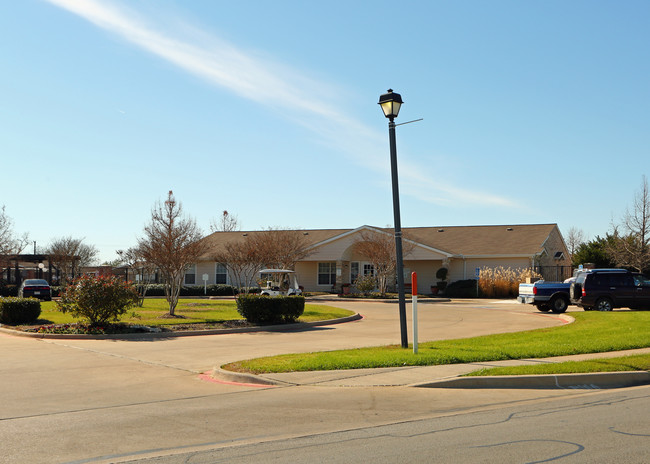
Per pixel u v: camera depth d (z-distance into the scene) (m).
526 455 6.40
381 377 11.07
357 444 6.96
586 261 44.25
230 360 13.87
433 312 28.77
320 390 10.25
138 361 13.87
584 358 12.79
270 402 9.41
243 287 44.81
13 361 13.90
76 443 7.13
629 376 11.19
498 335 17.34
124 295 20.28
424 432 7.50
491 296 39.53
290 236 43.53
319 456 6.48
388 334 19.69
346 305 34.06
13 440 7.25
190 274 47.53
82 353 15.18
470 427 7.73
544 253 42.62
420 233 47.25
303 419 8.32
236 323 21.61
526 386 10.65
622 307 25.30
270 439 7.27
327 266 46.34
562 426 7.73
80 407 9.20
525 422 7.99
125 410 8.96
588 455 6.38
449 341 16.09
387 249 40.31
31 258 47.31
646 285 24.39
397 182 14.83
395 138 14.88
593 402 9.38
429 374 11.20
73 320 22.91
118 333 19.28
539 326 21.58
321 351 14.97
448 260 41.03
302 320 23.41
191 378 11.77
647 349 14.09
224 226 67.06
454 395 9.89
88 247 72.56
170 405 9.30
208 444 7.07
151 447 6.95
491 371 11.16
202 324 21.41
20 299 22.38
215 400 9.66
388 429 7.71
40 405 9.34
